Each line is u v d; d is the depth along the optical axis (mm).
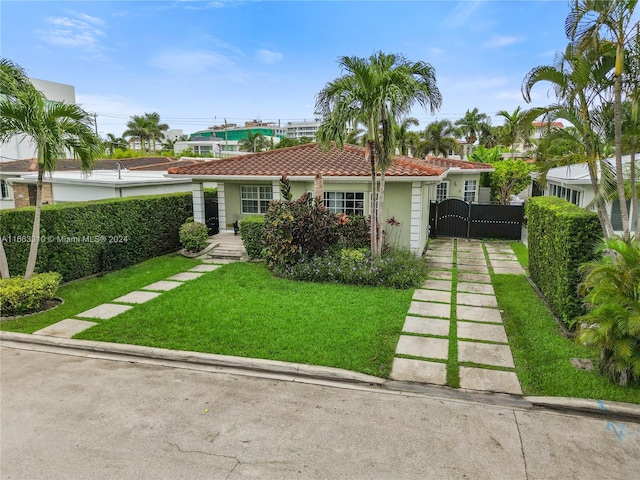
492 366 6297
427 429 4781
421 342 7156
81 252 11195
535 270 10500
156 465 4176
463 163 23297
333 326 7719
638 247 5598
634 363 5234
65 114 8766
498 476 4023
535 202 10547
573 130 7098
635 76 6375
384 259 11211
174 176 15203
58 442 4555
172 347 6930
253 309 8633
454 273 12008
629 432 4750
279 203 11930
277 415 5078
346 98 10000
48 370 6328
